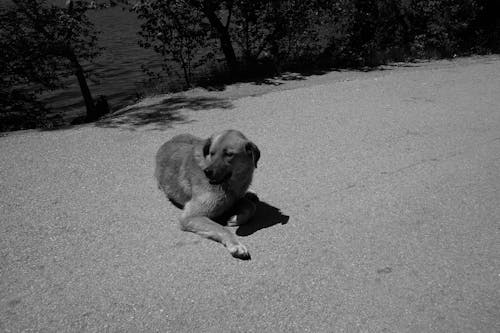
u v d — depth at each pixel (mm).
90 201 2217
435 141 2992
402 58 5988
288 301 1519
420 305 1512
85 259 1737
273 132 3223
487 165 2613
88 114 5301
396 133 3154
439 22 6473
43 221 2020
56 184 2406
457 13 6492
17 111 4539
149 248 1812
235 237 1819
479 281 1635
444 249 1824
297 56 5742
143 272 1659
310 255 1771
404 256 1773
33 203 2189
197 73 5344
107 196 2271
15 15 4496
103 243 1848
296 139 3076
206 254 1771
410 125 3318
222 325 1409
